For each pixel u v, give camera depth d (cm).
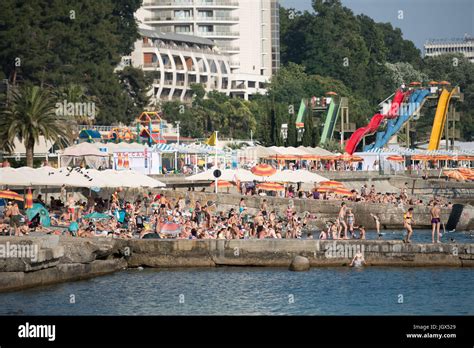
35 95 15288
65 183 11206
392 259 9725
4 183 10931
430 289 8675
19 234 9338
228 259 9675
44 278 8544
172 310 7844
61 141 18100
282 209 14188
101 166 16088
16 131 15162
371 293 8500
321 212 14275
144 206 13450
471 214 13738
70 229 9769
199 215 11912
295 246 9688
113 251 9619
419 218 14250
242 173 14350
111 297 8238
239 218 11638
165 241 9625
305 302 8169
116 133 19525
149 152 16550
